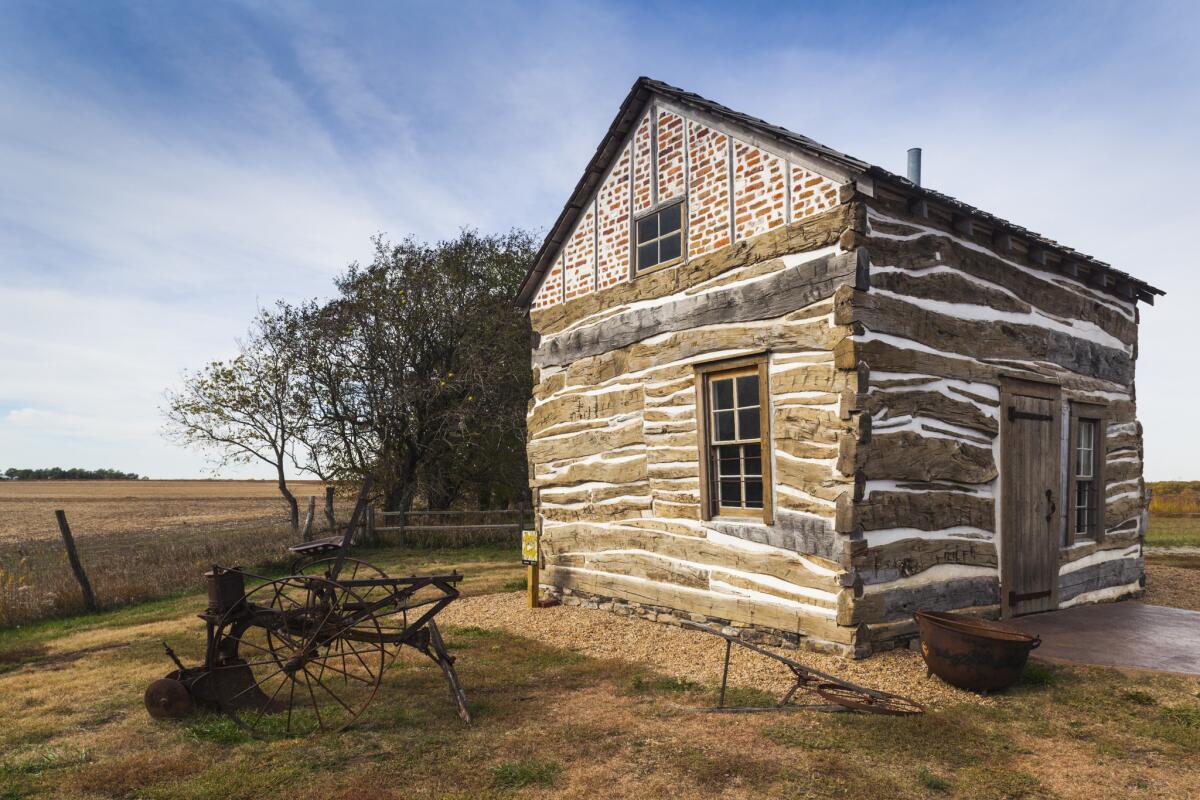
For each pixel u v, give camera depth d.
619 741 4.85
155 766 4.50
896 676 6.01
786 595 7.16
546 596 10.62
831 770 4.32
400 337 20.31
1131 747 4.62
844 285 6.68
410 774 4.35
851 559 6.46
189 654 7.71
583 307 10.25
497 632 8.49
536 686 6.21
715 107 8.18
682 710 5.46
